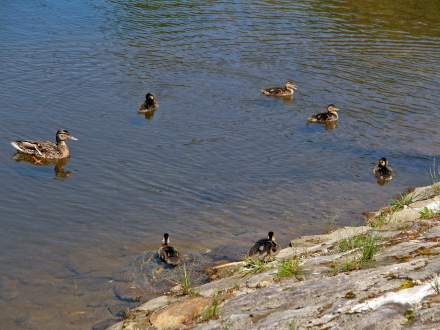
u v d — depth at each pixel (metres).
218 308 11.05
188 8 39.94
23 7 38.59
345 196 19.45
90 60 30.53
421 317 8.65
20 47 31.64
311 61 31.58
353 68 30.89
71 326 12.58
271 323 9.57
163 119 25.14
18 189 19.44
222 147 22.91
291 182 20.36
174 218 17.72
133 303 13.36
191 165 21.39
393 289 9.66
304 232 16.98
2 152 22.08
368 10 41.19
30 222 17.34
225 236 16.69
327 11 40.38
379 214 17.59
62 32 34.28
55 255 15.59
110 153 22.19
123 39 33.66
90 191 19.39
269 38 34.56
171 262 14.95
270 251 14.86
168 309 11.62
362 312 9.16
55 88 27.31
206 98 27.28
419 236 13.18
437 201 17.39
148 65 30.38
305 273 11.97
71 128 23.98
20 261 15.26
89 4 40.09
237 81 29.08
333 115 25.27
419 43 34.78
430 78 29.70
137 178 20.31
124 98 26.84
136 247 16.03
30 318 12.88
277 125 25.06
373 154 22.75
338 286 10.47
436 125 25.03
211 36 34.53
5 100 25.86
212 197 19.12
